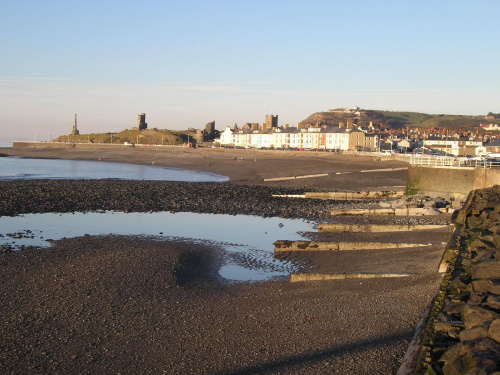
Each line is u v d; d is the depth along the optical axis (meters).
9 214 41.19
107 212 43.03
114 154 157.75
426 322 12.98
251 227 36.25
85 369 13.07
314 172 82.19
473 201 30.33
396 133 172.75
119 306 18.06
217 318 16.45
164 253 27.28
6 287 20.31
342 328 14.50
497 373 7.93
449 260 18.25
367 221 35.31
